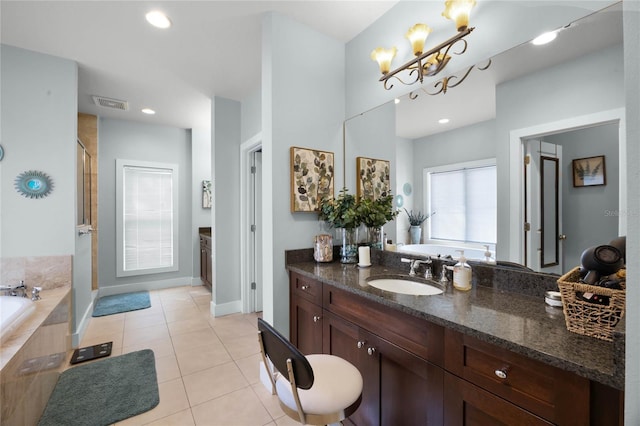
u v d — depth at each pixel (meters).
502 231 1.44
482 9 1.49
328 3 1.93
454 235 1.67
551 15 1.24
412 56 1.85
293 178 2.08
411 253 1.90
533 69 1.31
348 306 1.51
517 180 1.38
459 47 1.60
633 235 0.59
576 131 1.18
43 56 2.47
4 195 2.35
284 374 1.03
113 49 2.42
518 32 1.35
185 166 4.77
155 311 3.52
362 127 2.22
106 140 4.15
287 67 2.07
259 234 3.58
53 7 1.91
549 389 0.78
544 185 1.28
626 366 0.60
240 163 3.56
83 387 1.98
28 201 2.42
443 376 1.04
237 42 2.34
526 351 0.80
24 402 1.47
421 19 1.79
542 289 1.27
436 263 1.70
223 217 3.47
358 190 2.25
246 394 1.93
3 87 2.34
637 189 0.58
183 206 4.77
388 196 2.04
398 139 1.97
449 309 1.11
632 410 0.59
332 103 2.31
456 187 1.65
